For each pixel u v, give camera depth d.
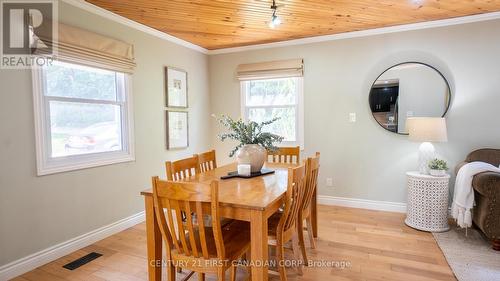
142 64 3.21
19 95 2.11
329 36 3.65
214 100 4.44
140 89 3.19
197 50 4.16
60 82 2.43
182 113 3.86
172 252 1.61
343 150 3.70
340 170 3.73
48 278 2.07
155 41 3.39
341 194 3.74
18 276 2.09
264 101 4.16
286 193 1.73
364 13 2.91
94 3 2.58
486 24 3.02
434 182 2.79
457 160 3.19
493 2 2.67
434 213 2.81
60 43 2.32
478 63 3.07
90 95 2.70
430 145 2.98
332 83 3.70
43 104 2.27
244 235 1.81
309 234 2.49
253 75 4.08
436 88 3.23
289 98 4.02
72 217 2.49
